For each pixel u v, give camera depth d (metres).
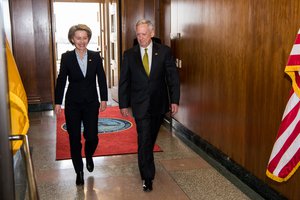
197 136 4.52
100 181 3.41
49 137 4.94
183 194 3.11
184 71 4.90
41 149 4.40
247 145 3.27
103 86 3.18
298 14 2.45
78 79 3.01
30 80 6.62
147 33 2.93
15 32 6.40
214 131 4.01
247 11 3.15
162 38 5.93
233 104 3.52
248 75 3.20
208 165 3.82
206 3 4.04
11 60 1.02
